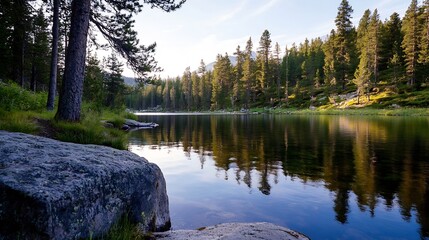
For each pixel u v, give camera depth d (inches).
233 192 304.5
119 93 1684.3
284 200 277.7
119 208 160.7
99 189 148.7
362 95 2532.0
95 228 142.2
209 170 403.9
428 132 808.3
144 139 766.5
